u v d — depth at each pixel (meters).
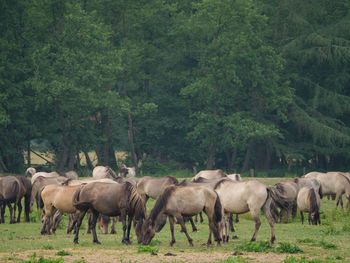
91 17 184.00
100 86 183.62
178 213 54.81
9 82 178.88
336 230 71.00
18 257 46.44
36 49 181.25
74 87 170.12
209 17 199.88
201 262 43.47
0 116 164.25
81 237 63.78
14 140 191.75
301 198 82.06
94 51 186.38
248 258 45.34
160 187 81.19
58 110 182.00
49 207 65.00
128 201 56.56
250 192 56.44
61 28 191.00
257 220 56.09
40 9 192.75
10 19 188.62
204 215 94.06
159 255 47.75
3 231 70.00
